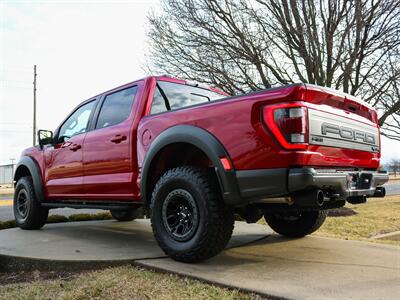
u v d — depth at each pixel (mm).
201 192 3396
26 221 5973
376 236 5781
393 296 2670
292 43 8289
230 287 2912
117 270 3486
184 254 3492
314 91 3189
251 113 3203
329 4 7832
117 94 4898
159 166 4043
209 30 8516
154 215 3762
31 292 2992
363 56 7891
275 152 3062
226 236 3408
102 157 4723
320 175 3078
